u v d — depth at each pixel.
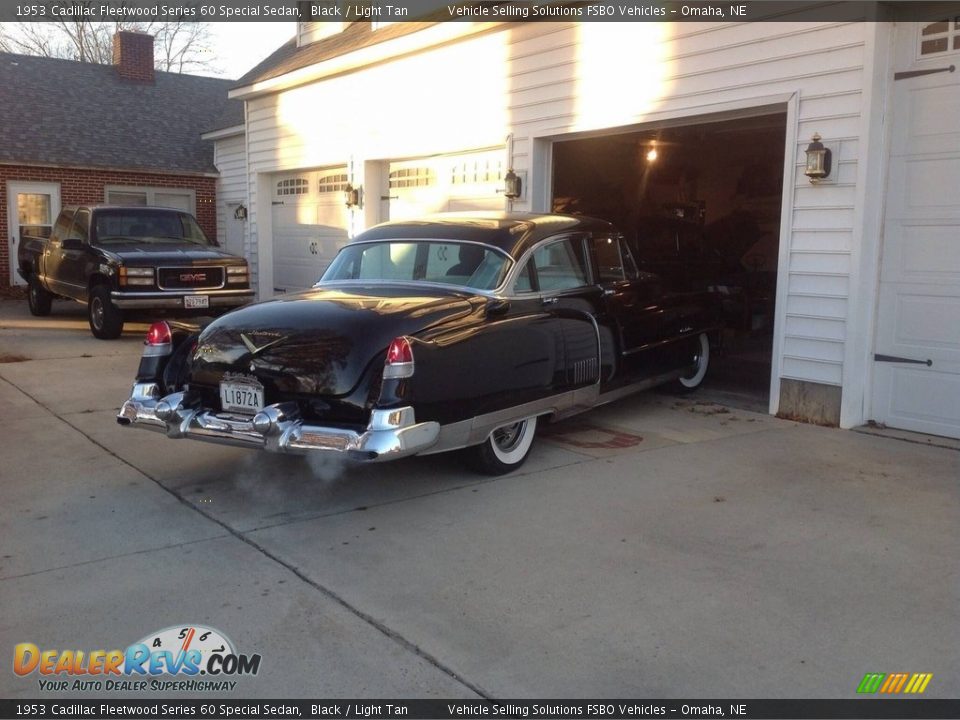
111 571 4.07
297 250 14.25
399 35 10.81
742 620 3.58
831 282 6.80
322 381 4.60
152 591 3.86
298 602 3.76
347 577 4.02
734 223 13.67
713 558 4.23
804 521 4.75
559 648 3.36
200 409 5.04
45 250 13.66
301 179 13.95
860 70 6.47
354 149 12.18
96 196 18.39
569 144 10.16
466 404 4.89
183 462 5.88
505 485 5.40
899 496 5.17
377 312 4.82
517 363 5.29
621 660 3.26
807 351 7.04
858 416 6.87
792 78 6.95
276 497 5.16
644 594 3.83
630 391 6.91
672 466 5.82
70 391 8.19
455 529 4.63
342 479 5.51
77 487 5.34
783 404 7.25
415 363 4.54
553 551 4.32
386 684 3.12
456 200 10.83
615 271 6.79
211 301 11.70
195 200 19.45
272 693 3.07
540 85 9.22
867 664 3.23
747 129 10.55
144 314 11.95
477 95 10.04
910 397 6.66
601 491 5.28
